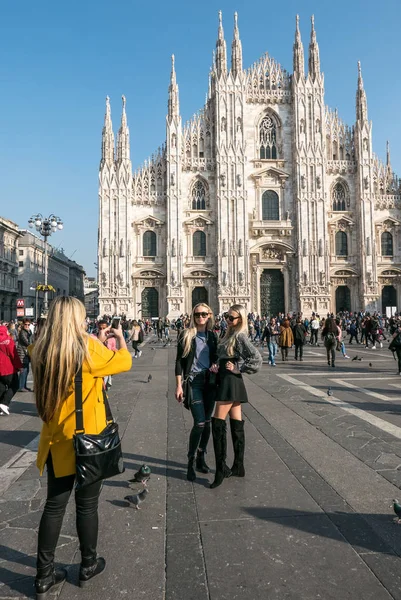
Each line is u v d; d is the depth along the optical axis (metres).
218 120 64.06
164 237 64.38
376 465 8.18
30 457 9.16
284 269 65.56
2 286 88.62
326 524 5.97
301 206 64.38
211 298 64.50
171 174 63.25
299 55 65.38
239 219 63.59
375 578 4.78
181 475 7.95
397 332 19.81
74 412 4.65
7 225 88.75
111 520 6.21
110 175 62.81
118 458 4.71
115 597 4.53
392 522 6.01
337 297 66.56
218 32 64.38
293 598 4.47
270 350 23.77
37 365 4.70
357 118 66.06
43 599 4.48
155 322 62.69
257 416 12.05
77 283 162.12
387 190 67.56
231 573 4.90
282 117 66.50
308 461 8.45
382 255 66.75
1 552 5.42
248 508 6.51
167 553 5.33
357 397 14.52
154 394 16.05
